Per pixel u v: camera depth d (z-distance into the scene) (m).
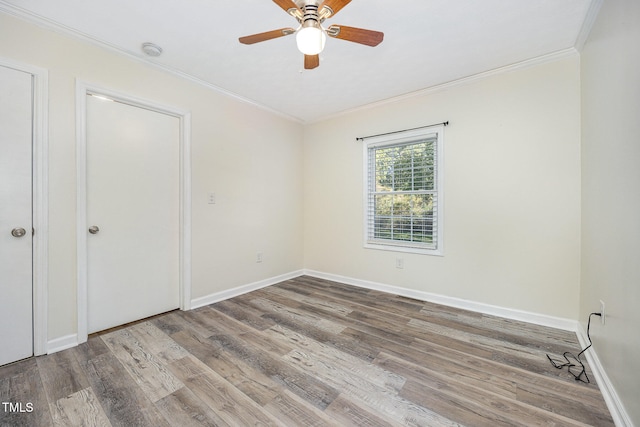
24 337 1.82
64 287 1.98
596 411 1.39
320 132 3.99
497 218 2.60
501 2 1.71
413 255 3.13
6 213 1.75
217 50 2.24
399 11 1.78
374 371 1.73
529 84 2.42
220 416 1.36
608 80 1.59
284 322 2.46
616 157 1.46
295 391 1.54
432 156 3.03
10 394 1.50
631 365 1.22
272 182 3.68
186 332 2.26
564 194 2.28
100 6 1.72
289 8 1.41
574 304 2.26
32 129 1.83
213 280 2.98
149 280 2.55
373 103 3.37
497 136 2.58
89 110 2.14
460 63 2.45
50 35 1.90
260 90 3.02
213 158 2.96
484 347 2.02
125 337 2.16
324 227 3.96
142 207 2.48
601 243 1.69
